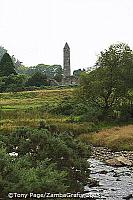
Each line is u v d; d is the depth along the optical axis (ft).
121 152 132.05
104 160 113.80
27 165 47.96
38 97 320.91
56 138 60.49
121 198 61.46
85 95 218.59
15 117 223.10
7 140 62.44
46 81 419.13
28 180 41.98
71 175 58.49
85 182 62.95
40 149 58.80
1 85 391.24
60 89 369.71
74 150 64.03
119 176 84.64
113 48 219.82
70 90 346.74
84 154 66.39
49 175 45.50
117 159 108.47
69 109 233.76
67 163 58.80
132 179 80.74
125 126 190.08
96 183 70.85
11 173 42.11
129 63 217.97
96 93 214.28
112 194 63.93
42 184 42.63
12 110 241.14
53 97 313.12
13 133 63.52
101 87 213.25
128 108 215.92
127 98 217.56
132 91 217.77
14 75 414.41
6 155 44.70
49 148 58.75
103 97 217.97
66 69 543.80
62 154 58.80
